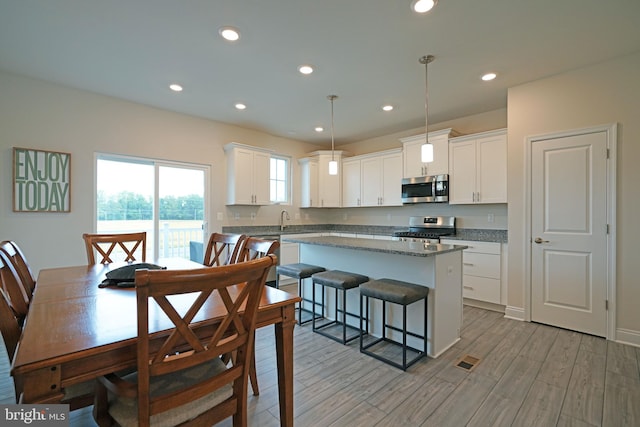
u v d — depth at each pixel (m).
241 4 2.04
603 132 2.80
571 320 2.97
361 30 2.34
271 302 1.44
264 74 3.07
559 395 1.92
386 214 5.47
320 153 5.80
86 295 1.53
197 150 4.44
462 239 3.90
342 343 2.72
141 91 3.50
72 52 2.66
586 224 2.89
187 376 1.27
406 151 4.74
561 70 2.96
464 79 3.17
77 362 0.95
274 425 1.66
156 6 2.05
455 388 2.01
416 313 2.58
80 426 1.65
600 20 2.20
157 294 0.91
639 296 2.64
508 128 3.34
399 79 3.17
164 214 4.16
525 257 3.23
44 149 3.25
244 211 5.02
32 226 3.21
